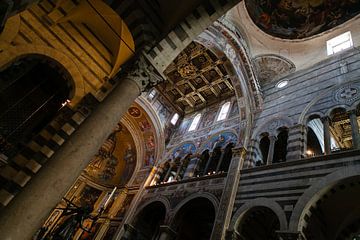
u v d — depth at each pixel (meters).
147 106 22.97
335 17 18.80
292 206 10.22
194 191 15.86
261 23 20.41
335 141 17.39
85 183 23.88
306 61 18.47
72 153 7.02
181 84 23.75
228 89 22.67
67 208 12.00
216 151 18.52
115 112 8.11
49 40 11.02
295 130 13.66
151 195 19.08
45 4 10.87
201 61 21.25
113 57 12.44
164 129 23.84
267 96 18.61
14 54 10.04
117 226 19.00
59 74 12.84
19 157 9.91
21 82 13.12
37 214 6.11
